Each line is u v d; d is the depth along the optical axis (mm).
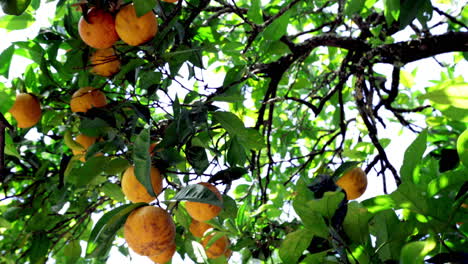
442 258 825
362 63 1526
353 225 913
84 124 1198
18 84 1355
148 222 992
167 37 1217
